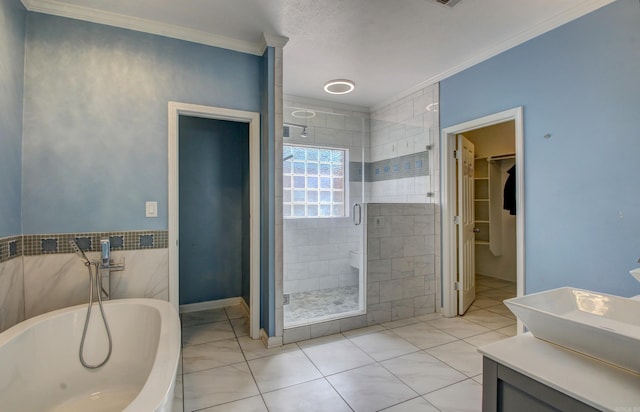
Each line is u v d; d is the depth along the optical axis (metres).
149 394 1.11
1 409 1.45
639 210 1.89
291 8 2.18
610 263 2.01
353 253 3.29
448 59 2.94
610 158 2.01
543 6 2.14
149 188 2.39
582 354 0.95
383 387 1.99
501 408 0.95
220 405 1.81
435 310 3.39
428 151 3.42
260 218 2.75
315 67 3.11
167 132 2.43
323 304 3.14
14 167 1.96
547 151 2.34
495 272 4.92
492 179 4.78
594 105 2.08
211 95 2.58
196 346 2.57
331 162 3.48
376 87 3.61
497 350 0.99
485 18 2.29
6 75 1.86
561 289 1.29
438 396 1.90
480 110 2.86
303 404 1.83
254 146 2.74
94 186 2.24
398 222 3.19
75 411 1.73
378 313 3.06
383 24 2.37
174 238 2.45
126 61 2.31
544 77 2.36
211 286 3.58
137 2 2.10
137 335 2.03
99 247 2.24
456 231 3.33
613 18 1.98
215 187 3.59
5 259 1.86
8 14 1.86
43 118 2.11
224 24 2.38
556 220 2.29
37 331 1.71
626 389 0.77
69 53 2.17
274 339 2.56
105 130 2.26
